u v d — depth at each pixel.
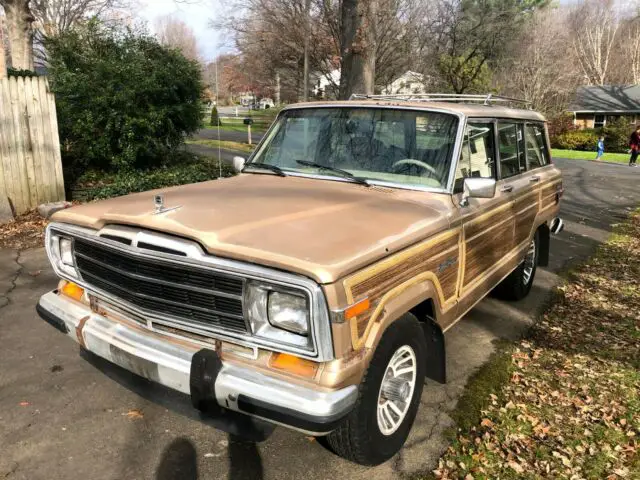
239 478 2.99
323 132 4.24
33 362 4.11
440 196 3.65
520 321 5.44
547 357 4.66
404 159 3.88
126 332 3.00
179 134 11.87
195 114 11.90
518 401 3.93
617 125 36.84
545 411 3.81
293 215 3.00
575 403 3.92
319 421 2.40
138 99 10.77
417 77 26.50
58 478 2.92
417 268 3.08
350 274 2.49
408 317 3.09
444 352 3.49
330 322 2.40
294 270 2.40
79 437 3.27
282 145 4.42
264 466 3.10
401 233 2.96
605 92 45.78
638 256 8.19
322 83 30.97
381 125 4.07
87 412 3.52
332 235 2.74
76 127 10.30
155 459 3.11
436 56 26.11
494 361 4.51
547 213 5.96
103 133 10.55
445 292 3.50
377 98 4.77
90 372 4.01
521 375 4.32
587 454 3.36
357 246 2.66
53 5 27.75
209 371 2.62
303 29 23.56
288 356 2.58
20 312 5.02
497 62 31.11
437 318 3.43
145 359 2.81
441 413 3.70
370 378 2.77
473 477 3.08
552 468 3.21
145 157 11.41
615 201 13.69
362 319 2.58
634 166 24.25
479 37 26.62
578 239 9.30
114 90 10.62
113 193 9.47
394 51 23.09
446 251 3.44
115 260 2.95
